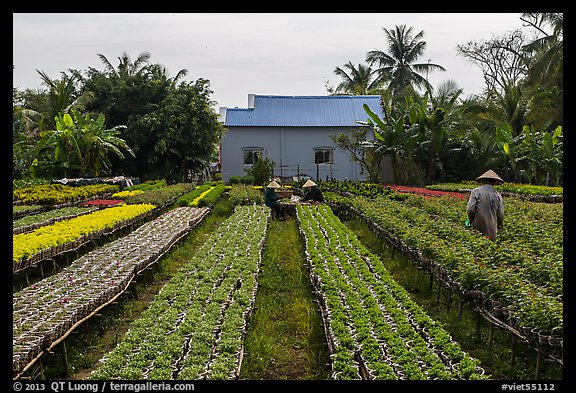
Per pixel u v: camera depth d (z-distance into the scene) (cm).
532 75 3653
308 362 827
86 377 773
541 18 3891
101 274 1085
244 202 2667
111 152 4028
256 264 1281
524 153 3262
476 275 905
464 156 3962
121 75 4438
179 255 1557
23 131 3541
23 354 677
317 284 1068
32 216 1844
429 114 3891
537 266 948
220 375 672
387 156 4178
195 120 4050
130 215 1838
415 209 1873
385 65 5228
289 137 4500
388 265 1412
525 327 723
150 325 860
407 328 793
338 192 3067
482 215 1273
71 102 4078
